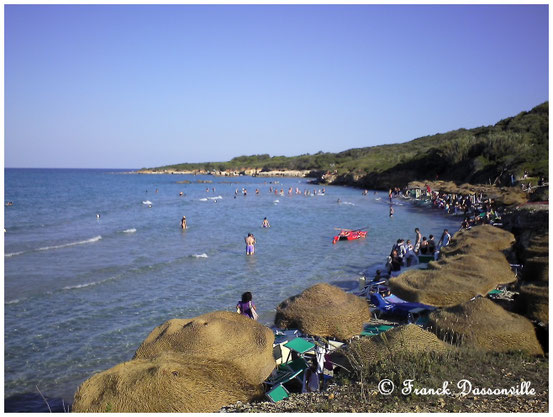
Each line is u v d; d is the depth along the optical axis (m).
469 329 7.41
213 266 19.12
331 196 71.44
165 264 19.44
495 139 65.81
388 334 7.33
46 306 13.21
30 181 122.69
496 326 7.33
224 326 6.74
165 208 49.66
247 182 127.25
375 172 94.31
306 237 27.91
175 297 14.33
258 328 7.11
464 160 71.44
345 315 7.55
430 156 83.06
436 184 62.97
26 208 47.94
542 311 7.83
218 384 5.60
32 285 15.56
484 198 42.62
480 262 10.00
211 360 5.89
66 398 7.98
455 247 12.64
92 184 110.69
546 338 7.59
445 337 7.62
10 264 19.28
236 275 17.44
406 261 15.78
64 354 9.87
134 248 23.69
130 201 59.22
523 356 6.87
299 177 158.12
